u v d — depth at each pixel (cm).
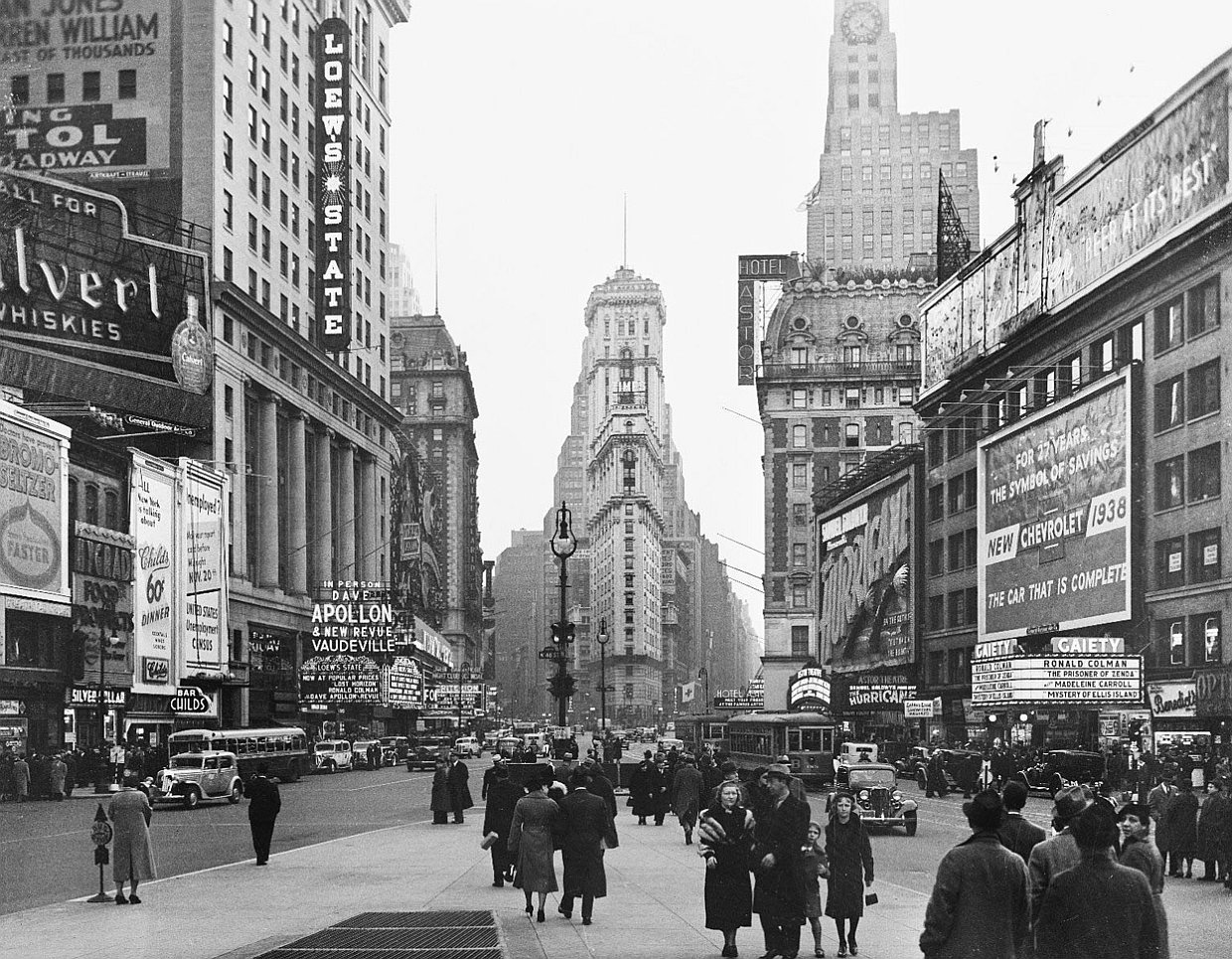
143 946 1641
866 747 5791
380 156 12681
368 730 11419
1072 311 7475
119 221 8006
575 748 5372
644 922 1847
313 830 3844
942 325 9694
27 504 5653
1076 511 7144
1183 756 4972
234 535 8856
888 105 18612
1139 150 6725
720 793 1556
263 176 9775
